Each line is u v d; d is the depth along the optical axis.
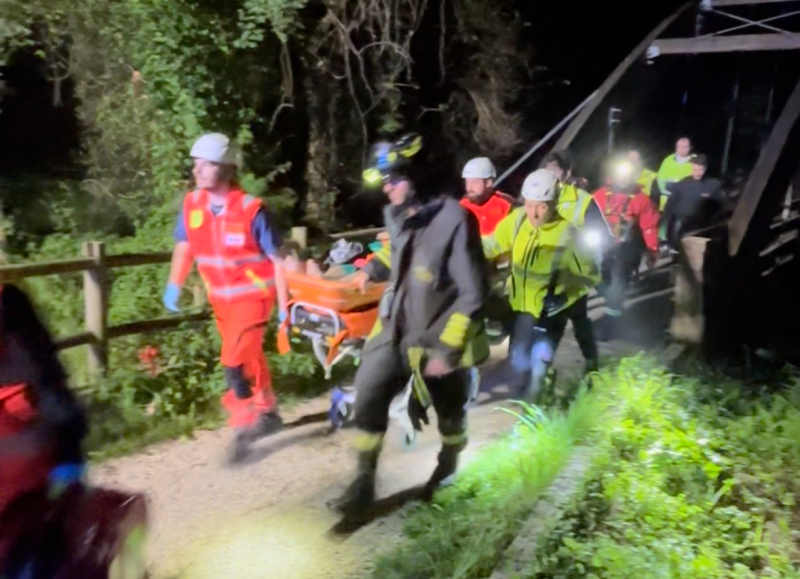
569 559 4.04
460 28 12.70
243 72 9.43
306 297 5.73
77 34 10.75
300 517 4.82
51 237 10.99
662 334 8.90
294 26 9.44
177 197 9.24
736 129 16.91
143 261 6.43
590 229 5.93
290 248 7.00
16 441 2.62
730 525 4.55
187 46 8.95
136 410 6.07
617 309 8.75
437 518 4.57
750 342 8.71
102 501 2.77
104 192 11.48
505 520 4.30
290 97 10.05
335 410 6.09
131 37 9.96
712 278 7.82
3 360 2.64
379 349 4.54
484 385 7.11
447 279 4.39
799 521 4.72
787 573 4.21
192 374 6.51
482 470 5.04
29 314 2.72
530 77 14.16
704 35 13.38
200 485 5.23
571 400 5.97
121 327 6.30
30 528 2.62
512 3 13.60
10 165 12.34
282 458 5.65
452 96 13.18
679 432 5.24
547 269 5.89
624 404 5.58
